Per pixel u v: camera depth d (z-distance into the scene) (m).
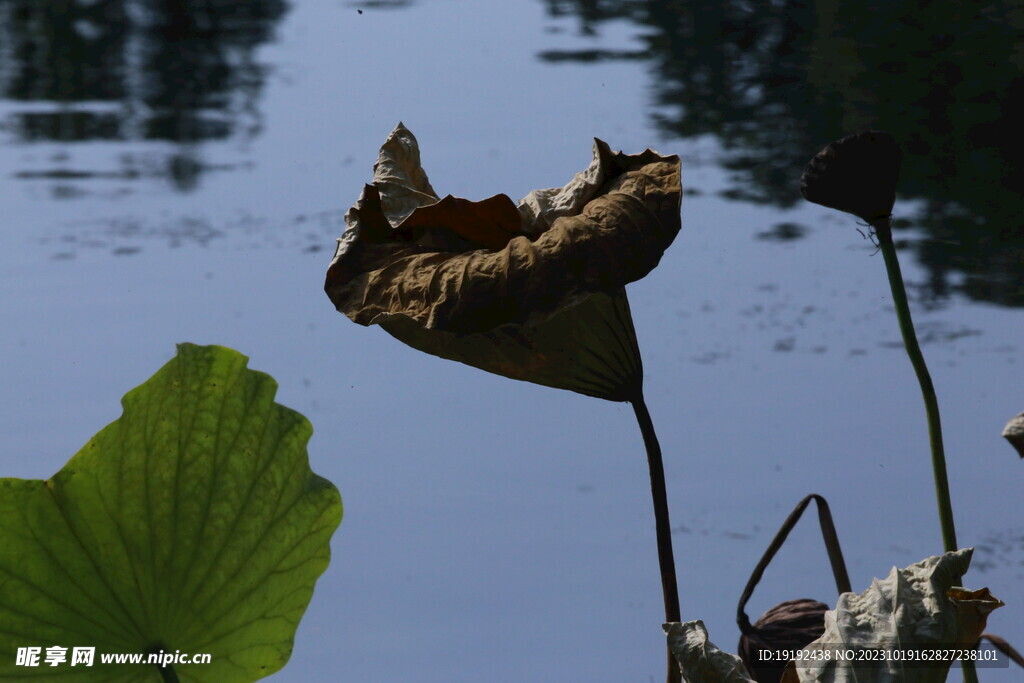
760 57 35.97
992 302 22.03
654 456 3.75
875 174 3.67
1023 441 3.60
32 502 3.50
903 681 3.61
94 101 35.16
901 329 3.72
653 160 3.86
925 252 23.97
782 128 30.25
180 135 32.22
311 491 3.56
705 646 3.58
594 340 3.77
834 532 4.14
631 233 3.77
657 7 43.34
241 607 3.56
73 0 46.75
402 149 4.01
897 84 31.83
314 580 3.59
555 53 38.53
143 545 3.53
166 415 3.52
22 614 3.50
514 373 3.79
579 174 3.91
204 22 44.44
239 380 3.53
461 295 3.74
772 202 27.19
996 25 36.12
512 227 3.87
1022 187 25.41
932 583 3.64
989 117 28.12
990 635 3.71
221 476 3.54
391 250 3.85
